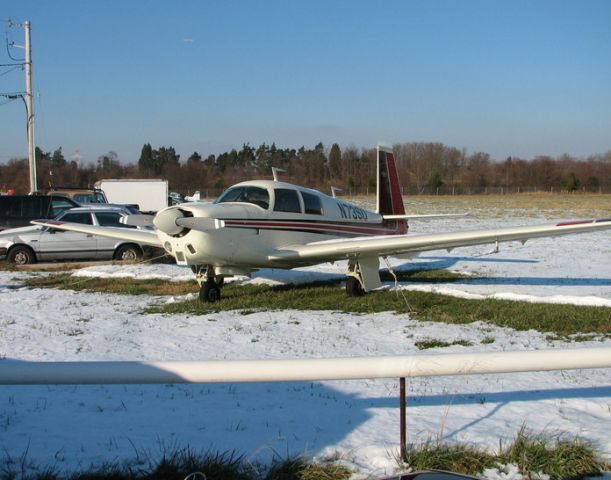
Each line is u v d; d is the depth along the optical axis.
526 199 65.62
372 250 9.86
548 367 3.68
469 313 8.74
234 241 9.78
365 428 4.39
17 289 12.15
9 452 4.05
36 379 3.45
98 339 7.59
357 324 8.30
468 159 97.31
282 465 3.76
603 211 41.44
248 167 100.81
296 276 12.87
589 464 3.83
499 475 3.76
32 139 27.88
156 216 9.45
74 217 16.20
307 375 3.58
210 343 7.31
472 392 5.19
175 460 3.80
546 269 13.89
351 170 90.12
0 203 19.59
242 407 4.94
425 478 3.09
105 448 4.10
